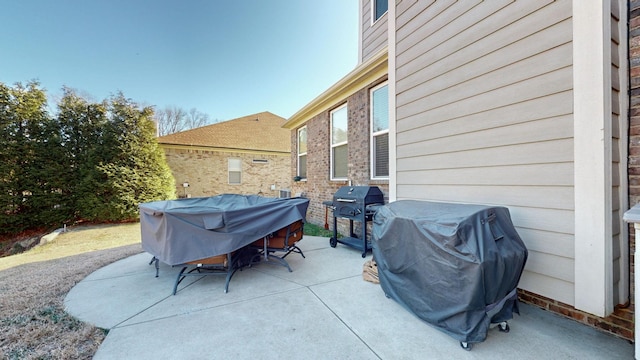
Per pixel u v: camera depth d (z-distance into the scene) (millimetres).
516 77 2379
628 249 1977
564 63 2068
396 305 2691
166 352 2021
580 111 1975
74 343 2143
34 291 3225
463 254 1943
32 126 8320
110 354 2004
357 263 4188
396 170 3762
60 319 2537
